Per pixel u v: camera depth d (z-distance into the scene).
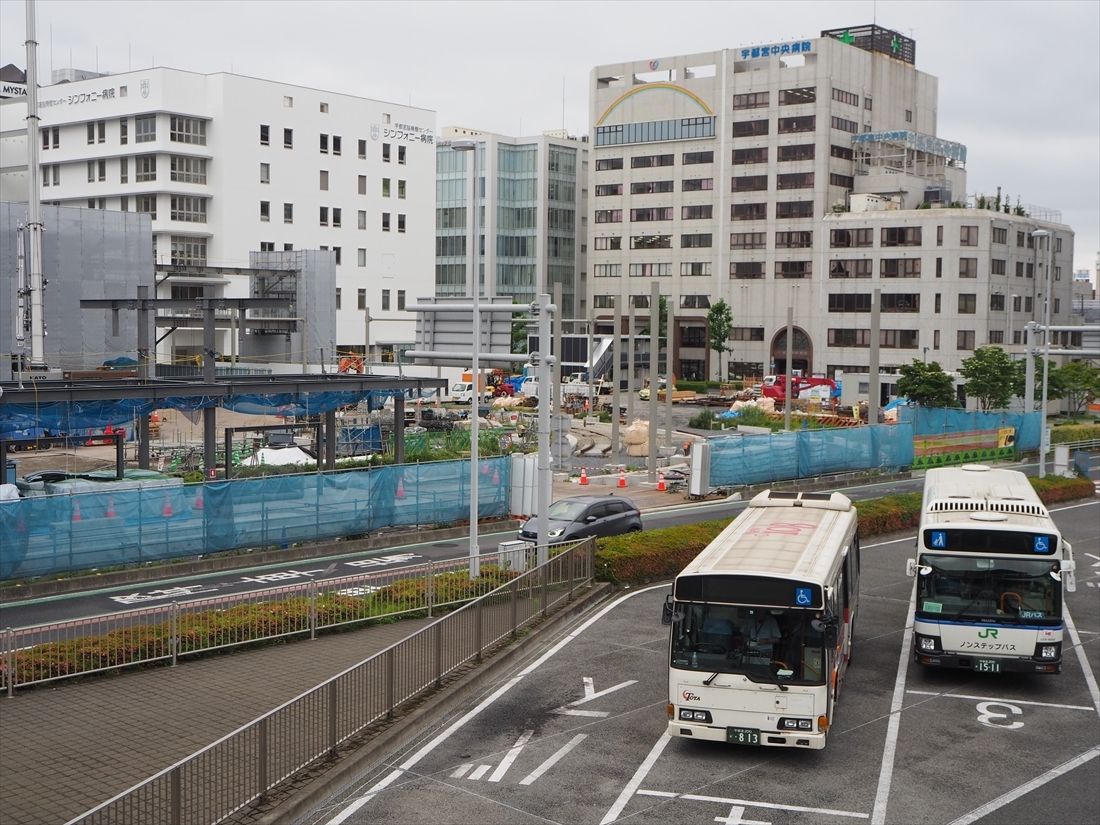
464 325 29.66
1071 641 24.17
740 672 16.34
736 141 114.50
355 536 35.28
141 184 85.62
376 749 16.22
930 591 20.27
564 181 132.62
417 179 99.44
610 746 17.02
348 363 81.25
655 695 19.59
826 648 16.30
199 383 36.59
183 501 30.98
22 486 34.28
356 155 94.81
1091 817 14.39
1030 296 105.81
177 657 21.28
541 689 19.97
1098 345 111.81
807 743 16.17
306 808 14.28
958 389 98.75
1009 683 20.84
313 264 79.94
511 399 84.06
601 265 124.38
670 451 57.06
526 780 15.57
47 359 63.56
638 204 121.50
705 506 44.34
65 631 21.86
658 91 119.44
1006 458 61.53
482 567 27.33
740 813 14.46
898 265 103.31
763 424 75.81
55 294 63.94
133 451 55.28
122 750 16.03
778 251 112.06
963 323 100.12
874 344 55.22
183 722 17.36
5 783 14.70
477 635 20.97
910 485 52.22
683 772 15.95
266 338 81.38
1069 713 18.97
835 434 52.34
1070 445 66.44
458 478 38.31
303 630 23.27
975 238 99.50
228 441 40.28
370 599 24.67
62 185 90.88
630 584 28.98
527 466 40.06
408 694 18.16
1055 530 19.95
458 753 16.64
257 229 88.62
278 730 14.47
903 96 121.00
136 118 85.81
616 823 14.11
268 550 32.91
